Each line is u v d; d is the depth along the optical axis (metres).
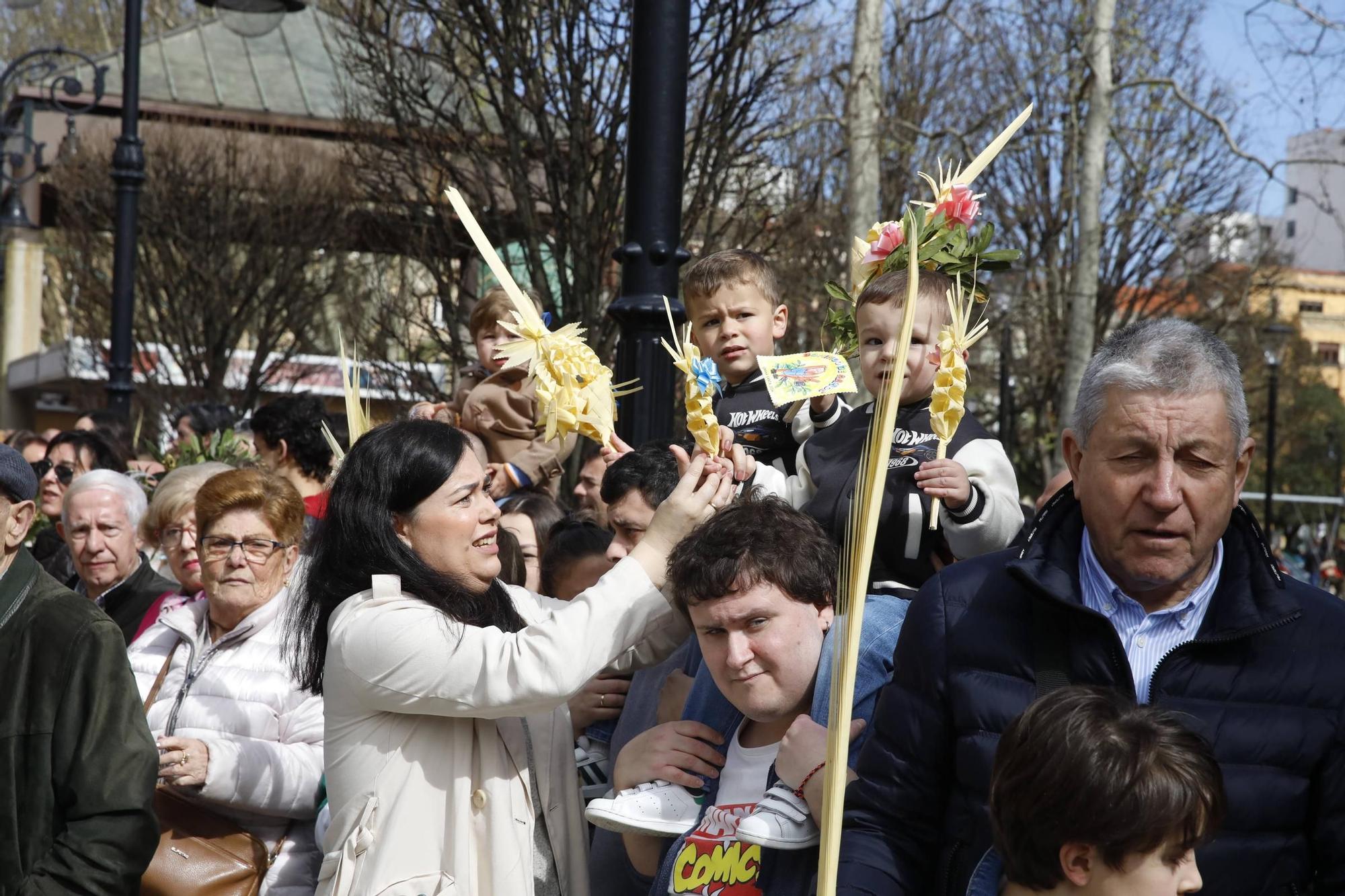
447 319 10.45
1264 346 22.97
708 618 2.47
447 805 2.57
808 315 13.82
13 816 2.95
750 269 4.05
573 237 9.05
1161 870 1.96
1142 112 19.16
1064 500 2.39
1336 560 23.03
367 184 10.71
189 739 3.34
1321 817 2.21
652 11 3.93
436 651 2.49
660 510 2.71
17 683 3.02
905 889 2.37
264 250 15.90
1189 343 2.19
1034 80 15.79
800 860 2.45
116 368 9.05
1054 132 13.45
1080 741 1.97
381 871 2.48
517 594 3.05
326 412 5.50
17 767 2.98
